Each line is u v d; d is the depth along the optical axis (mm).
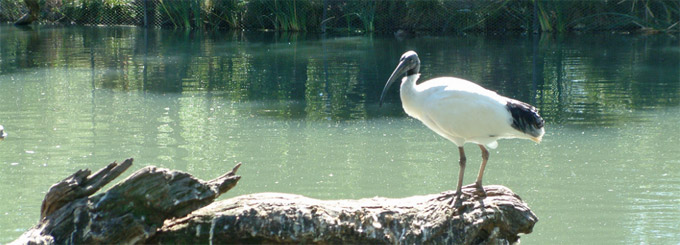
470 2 24938
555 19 24969
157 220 5555
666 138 10367
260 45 21484
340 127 11203
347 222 5723
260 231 5648
